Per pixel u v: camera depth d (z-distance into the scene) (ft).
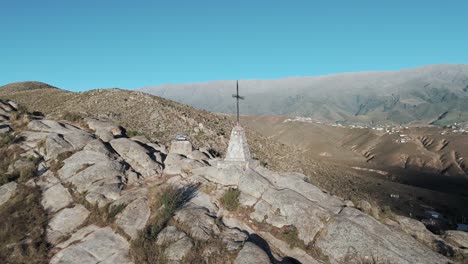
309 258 48.44
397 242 48.42
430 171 450.30
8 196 59.16
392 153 524.52
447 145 525.75
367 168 429.79
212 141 218.59
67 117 90.12
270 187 60.90
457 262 48.67
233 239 49.78
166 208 54.34
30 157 66.80
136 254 47.47
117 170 65.72
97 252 48.60
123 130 89.61
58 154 68.03
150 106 252.62
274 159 240.73
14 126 78.74
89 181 61.87
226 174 64.28
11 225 53.21
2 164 65.92
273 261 46.98
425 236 55.16
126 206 56.44
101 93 274.77
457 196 276.62
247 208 57.36
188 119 243.60
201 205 58.39
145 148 77.82
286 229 52.65
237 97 73.31
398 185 291.99
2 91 444.14
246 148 72.18
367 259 46.03
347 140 652.07
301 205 54.39
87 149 69.72
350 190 227.20
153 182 65.72
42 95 302.25
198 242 48.24
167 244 48.37
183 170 69.72
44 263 47.57
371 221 51.62
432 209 225.35
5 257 48.06
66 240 51.60
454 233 58.44
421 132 622.95
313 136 639.35
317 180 228.63
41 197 59.47
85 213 56.24
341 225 49.83
